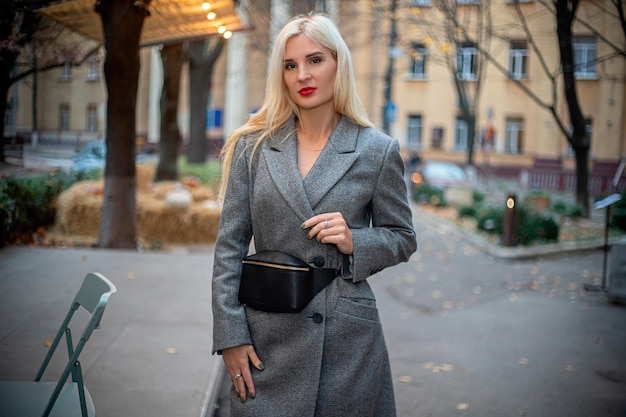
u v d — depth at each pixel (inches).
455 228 593.0
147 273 305.1
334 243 82.8
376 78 1228.5
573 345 242.1
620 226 579.5
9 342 193.6
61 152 618.2
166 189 484.7
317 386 82.8
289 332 83.4
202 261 343.3
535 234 499.8
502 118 1221.1
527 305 309.7
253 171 88.7
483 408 178.5
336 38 87.8
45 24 358.3
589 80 1099.3
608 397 188.4
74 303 111.0
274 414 82.7
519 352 231.9
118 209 388.2
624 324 275.3
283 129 89.9
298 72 87.1
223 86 1425.9
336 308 84.5
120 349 195.2
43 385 109.1
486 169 1152.8
